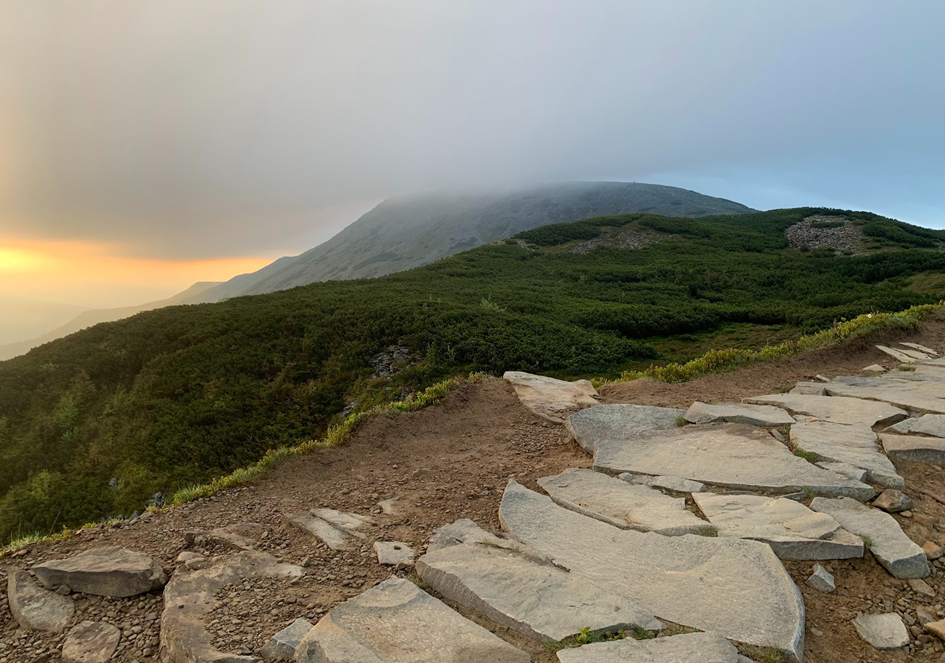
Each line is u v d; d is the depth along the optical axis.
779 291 53.91
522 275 65.12
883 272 54.19
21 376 33.88
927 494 5.55
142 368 34.84
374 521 6.34
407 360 32.38
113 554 5.58
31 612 4.89
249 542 6.02
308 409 29.69
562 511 5.90
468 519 6.08
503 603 4.18
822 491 5.61
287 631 4.13
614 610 3.94
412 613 4.18
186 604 4.66
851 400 8.50
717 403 9.20
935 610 4.06
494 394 11.34
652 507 5.74
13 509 24.19
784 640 3.60
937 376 9.75
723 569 4.43
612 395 10.86
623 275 62.03
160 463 25.20
